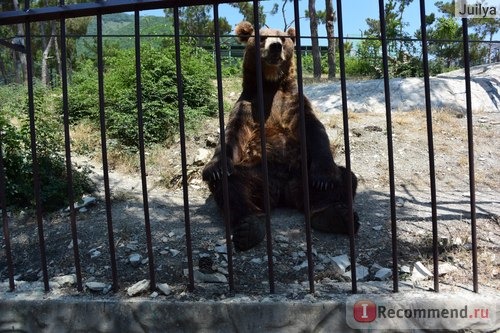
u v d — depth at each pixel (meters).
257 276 3.75
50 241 4.71
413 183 6.24
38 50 35.22
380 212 5.02
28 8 3.28
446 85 10.05
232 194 4.51
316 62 17.83
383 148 7.19
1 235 5.05
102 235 4.62
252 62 5.40
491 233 4.45
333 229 4.38
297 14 3.15
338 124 8.03
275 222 4.75
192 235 4.50
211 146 7.25
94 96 8.52
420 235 4.42
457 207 5.18
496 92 10.28
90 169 6.51
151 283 3.42
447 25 19.66
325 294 3.27
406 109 9.30
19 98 10.40
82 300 3.30
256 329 3.13
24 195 5.70
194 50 10.95
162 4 3.21
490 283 3.49
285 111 5.35
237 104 5.43
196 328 3.17
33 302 3.32
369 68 19.30
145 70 8.38
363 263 3.99
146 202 3.35
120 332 3.23
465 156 7.05
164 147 7.42
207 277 3.65
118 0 3.20
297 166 5.07
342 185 4.70
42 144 6.10
